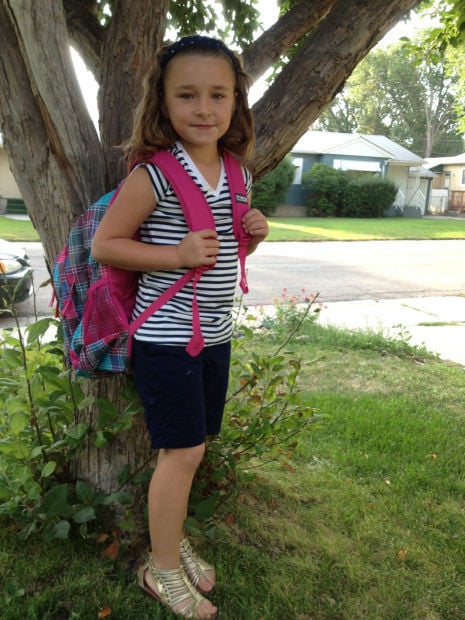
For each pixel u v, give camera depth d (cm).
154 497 185
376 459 321
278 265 1207
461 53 1371
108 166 209
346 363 519
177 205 168
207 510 216
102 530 225
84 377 185
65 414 217
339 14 217
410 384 466
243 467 284
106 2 320
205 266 171
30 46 183
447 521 261
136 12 205
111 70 209
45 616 187
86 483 220
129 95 208
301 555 230
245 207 180
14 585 199
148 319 172
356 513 263
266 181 2550
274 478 292
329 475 299
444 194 3641
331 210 2786
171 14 387
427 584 218
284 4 368
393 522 259
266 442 267
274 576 216
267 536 241
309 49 217
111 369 179
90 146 200
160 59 167
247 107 184
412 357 552
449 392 450
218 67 164
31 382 226
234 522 248
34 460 232
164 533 188
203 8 392
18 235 1467
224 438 247
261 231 179
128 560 215
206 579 207
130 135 208
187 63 162
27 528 214
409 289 957
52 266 212
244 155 192
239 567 220
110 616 190
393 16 216
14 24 181
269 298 832
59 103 191
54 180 200
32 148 198
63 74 189
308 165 2942
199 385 178
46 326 216
